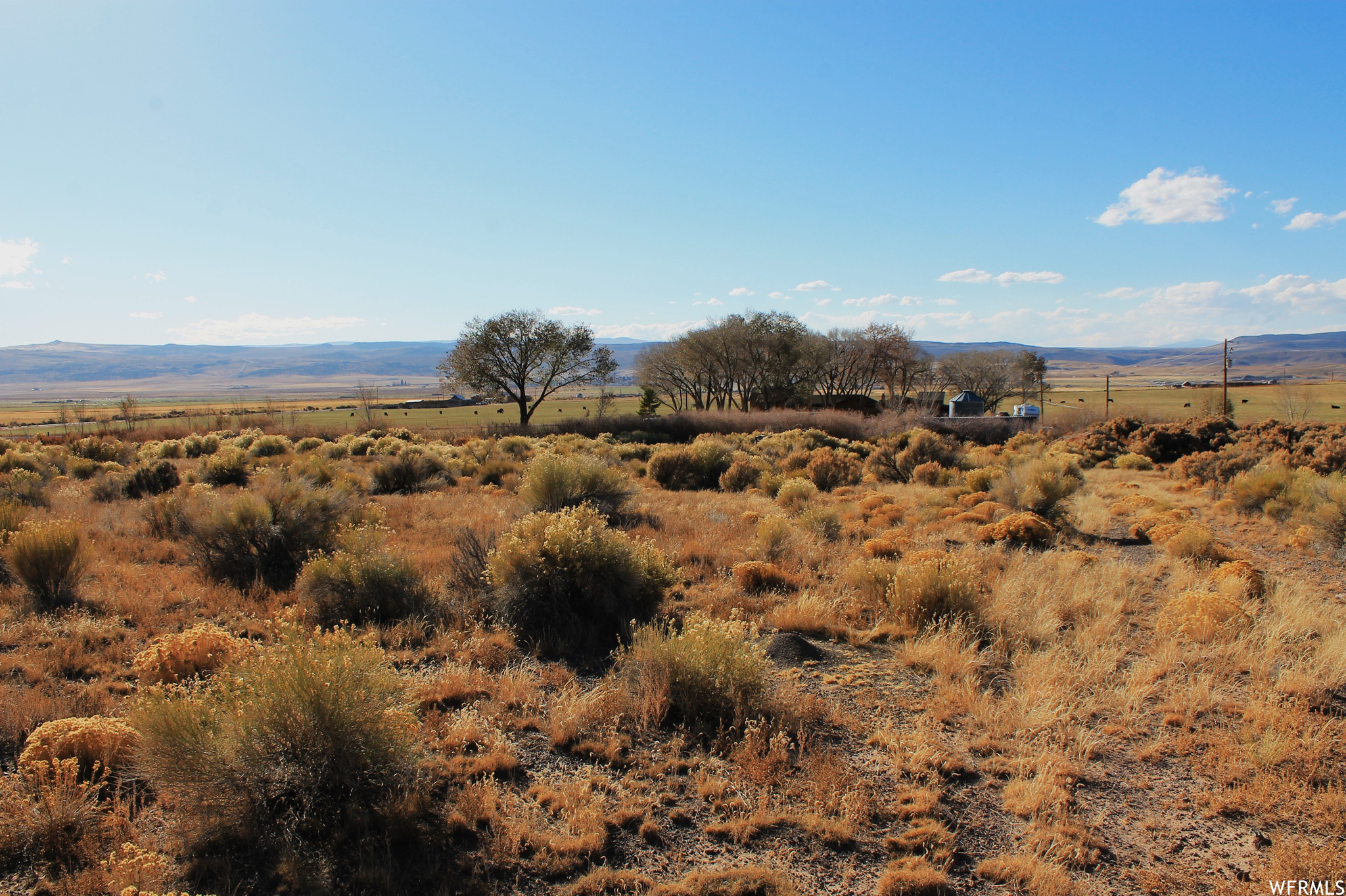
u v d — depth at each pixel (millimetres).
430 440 34938
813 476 17484
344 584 6875
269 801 3594
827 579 8586
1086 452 25281
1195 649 5914
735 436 34406
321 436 35031
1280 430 23703
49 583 6730
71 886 3033
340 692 3703
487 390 51719
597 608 6809
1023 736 4617
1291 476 13766
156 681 4949
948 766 4230
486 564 7449
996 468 17859
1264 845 3555
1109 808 3904
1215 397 42406
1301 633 6180
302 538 8711
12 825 3252
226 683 3814
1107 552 10023
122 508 11836
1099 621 6605
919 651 5945
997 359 89250
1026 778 4195
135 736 3975
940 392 70688
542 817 3693
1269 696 4977
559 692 5211
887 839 3602
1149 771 4277
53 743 3867
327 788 3654
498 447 25625
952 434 35406
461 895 3129
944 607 6777
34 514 10641
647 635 5551
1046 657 5715
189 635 5262
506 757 4176
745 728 4668
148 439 34125
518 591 6699
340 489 10719
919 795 3928
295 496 9281
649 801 3891
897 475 20734
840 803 3846
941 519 12430
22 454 19766
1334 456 16203
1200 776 4211
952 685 5328
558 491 11672
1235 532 11641
